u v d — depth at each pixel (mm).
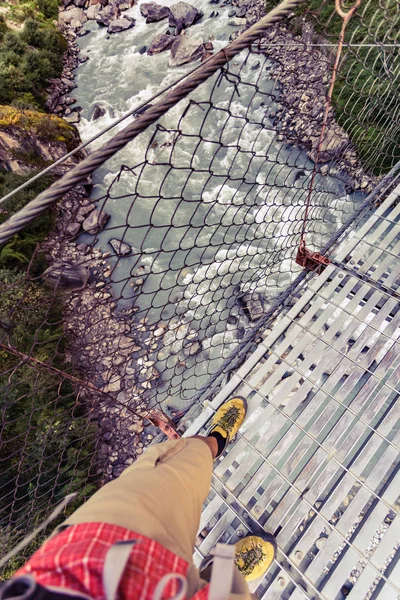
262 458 2049
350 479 1875
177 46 11039
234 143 7973
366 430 1991
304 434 2078
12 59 11008
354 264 2543
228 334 6016
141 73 11258
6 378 5176
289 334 2393
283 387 2207
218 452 2049
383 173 3959
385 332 2197
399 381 2057
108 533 701
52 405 5105
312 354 2268
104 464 5156
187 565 729
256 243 6996
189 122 8695
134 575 641
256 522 1916
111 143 971
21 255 6543
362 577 1649
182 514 985
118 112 10648
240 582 921
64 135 9883
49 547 684
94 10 13234
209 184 7887
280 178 7160
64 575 614
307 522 1900
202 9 11891
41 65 11148
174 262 7160
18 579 564
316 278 2654
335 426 2014
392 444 1901
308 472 1945
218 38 11078
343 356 2199
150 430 5480
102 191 8430
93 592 589
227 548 755
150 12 12188
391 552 1680
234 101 8391
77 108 10938
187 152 8383
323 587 1684
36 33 11781
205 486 1205
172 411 5465
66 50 12281
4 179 8680
